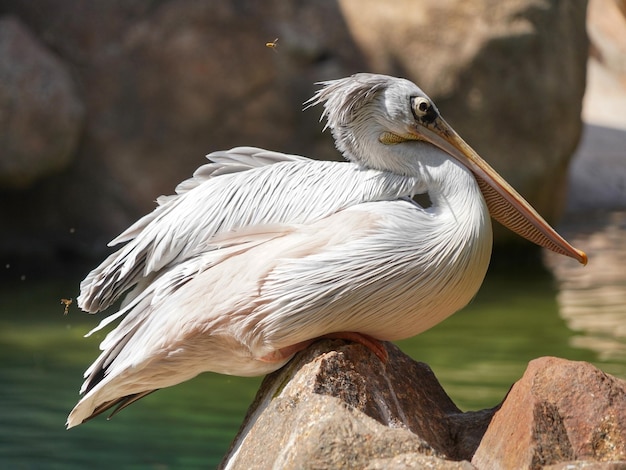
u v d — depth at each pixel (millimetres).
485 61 19672
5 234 19625
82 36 19438
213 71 19266
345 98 6902
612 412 6062
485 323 14875
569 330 14250
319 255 6453
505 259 20766
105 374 7016
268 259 6539
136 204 19438
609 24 38125
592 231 23031
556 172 20906
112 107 19391
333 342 6648
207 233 6883
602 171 28172
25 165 18609
